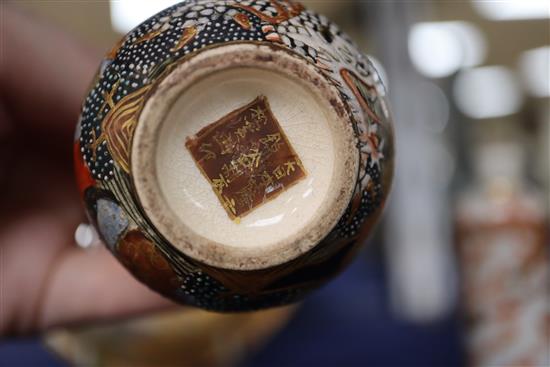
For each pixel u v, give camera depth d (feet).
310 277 0.66
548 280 1.16
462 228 1.21
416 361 1.42
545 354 1.15
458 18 3.05
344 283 2.10
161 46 0.62
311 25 0.64
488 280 1.17
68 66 0.89
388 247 1.91
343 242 0.64
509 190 1.20
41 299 0.93
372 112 0.65
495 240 1.16
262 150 0.61
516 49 3.67
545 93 4.38
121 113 0.62
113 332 1.08
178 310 0.94
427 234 1.82
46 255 0.94
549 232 1.31
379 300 1.85
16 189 0.94
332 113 0.60
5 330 0.92
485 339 1.18
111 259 0.96
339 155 0.60
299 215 0.60
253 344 1.33
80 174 0.66
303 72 0.59
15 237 0.93
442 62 2.79
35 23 0.89
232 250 0.60
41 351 1.36
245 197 0.61
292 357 1.45
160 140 0.60
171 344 1.11
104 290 0.92
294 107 0.61
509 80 4.17
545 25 3.29
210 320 1.13
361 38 2.25
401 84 1.84
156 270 0.65
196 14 0.63
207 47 0.60
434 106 2.55
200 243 0.60
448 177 2.33
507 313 1.16
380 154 0.65
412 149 1.84
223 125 0.61
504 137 4.57
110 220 0.64
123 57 0.63
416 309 1.78
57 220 0.96
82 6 2.08
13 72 0.87
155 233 0.63
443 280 1.82
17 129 0.91
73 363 1.10
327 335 1.58
